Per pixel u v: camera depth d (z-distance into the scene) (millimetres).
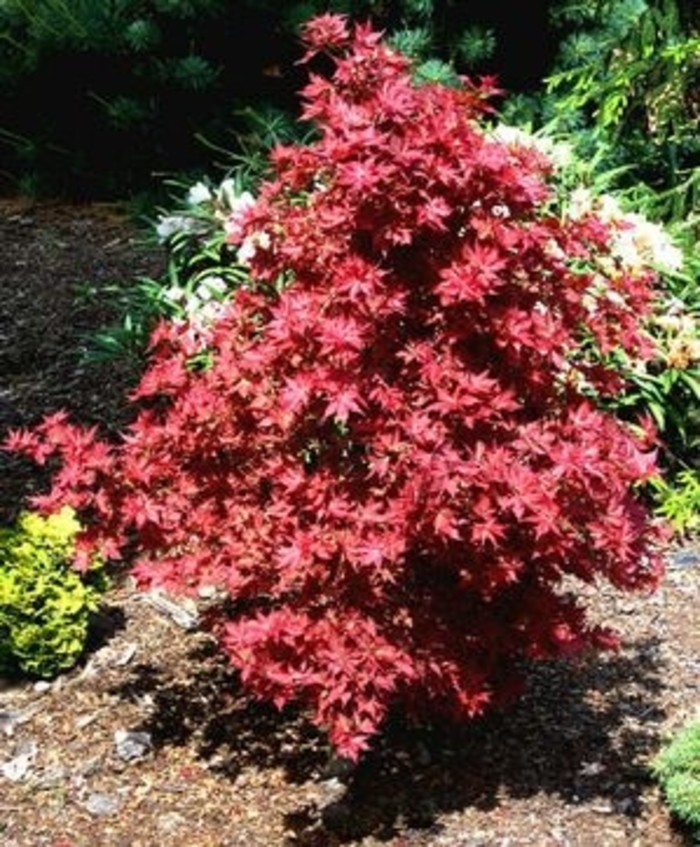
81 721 4438
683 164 7488
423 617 3891
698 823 3975
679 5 6953
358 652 3717
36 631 4555
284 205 3998
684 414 5820
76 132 9031
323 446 3883
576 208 5777
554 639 3920
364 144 3551
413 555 3873
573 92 7121
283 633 3734
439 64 7871
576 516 3709
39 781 4207
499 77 8344
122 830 4035
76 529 4750
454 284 3594
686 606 5121
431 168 3586
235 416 3955
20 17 8828
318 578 3797
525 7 8164
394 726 4434
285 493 3783
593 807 4141
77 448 3996
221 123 8617
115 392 6523
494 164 3643
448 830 4051
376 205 3609
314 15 8281
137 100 8656
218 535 3957
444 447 3582
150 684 4605
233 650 3846
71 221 8789
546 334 3740
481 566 3742
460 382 3613
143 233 8414
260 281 4113
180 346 4215
